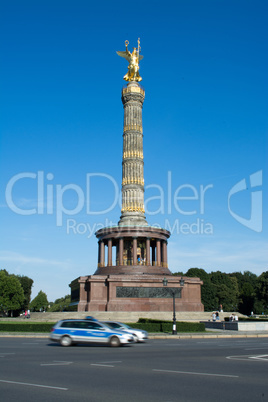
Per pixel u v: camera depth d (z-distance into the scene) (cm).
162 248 7388
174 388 1317
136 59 8094
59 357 2128
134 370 1680
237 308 12962
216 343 3269
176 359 2066
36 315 6625
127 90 7875
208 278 12188
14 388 1304
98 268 7244
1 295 10581
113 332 2805
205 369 1717
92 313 5906
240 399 1170
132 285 6462
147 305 6394
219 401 1145
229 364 1880
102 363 1888
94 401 1136
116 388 1312
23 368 1722
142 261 7188
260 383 1406
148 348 2727
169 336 4038
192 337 4088
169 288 6588
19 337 3897
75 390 1278
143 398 1176
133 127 7712
